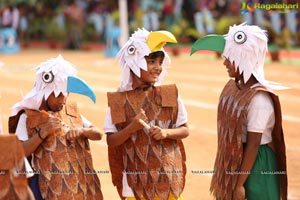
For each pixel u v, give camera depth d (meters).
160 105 12.16
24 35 76.06
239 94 12.05
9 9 70.94
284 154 12.06
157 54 12.03
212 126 25.38
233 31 12.08
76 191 11.77
